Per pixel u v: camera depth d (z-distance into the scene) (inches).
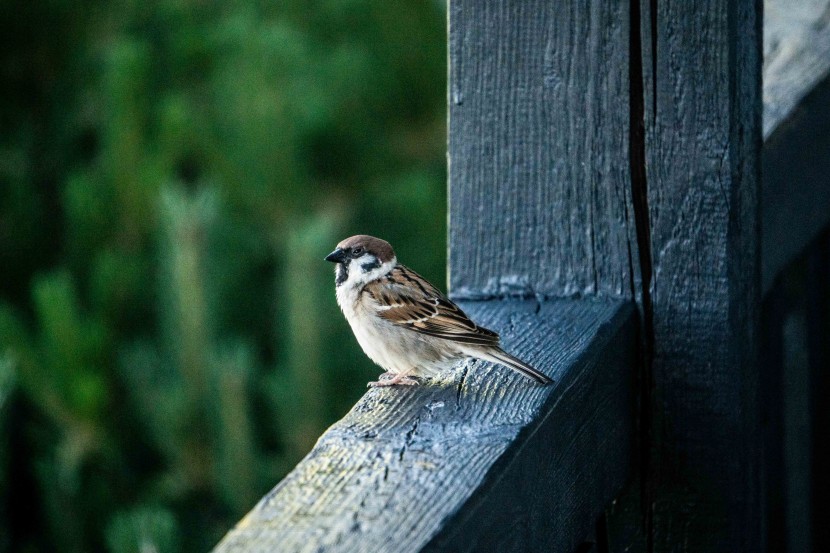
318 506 138.7
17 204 509.0
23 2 519.2
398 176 535.2
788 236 250.7
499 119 219.9
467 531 139.2
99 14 535.2
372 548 128.5
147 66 497.4
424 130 546.0
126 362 431.2
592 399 194.5
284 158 497.7
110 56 498.6
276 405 433.1
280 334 448.1
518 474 158.7
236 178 495.2
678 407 216.5
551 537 174.4
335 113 511.8
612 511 217.2
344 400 448.5
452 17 219.0
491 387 180.4
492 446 156.6
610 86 212.8
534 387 178.7
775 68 265.7
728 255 210.7
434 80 540.1
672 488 219.0
